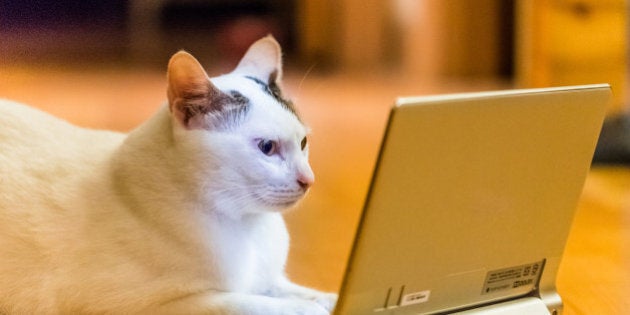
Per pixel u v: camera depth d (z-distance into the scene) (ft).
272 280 4.21
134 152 3.90
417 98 3.00
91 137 4.29
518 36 11.98
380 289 3.35
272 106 3.91
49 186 3.94
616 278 4.92
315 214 6.37
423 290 3.48
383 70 13.82
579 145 3.51
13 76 13.08
